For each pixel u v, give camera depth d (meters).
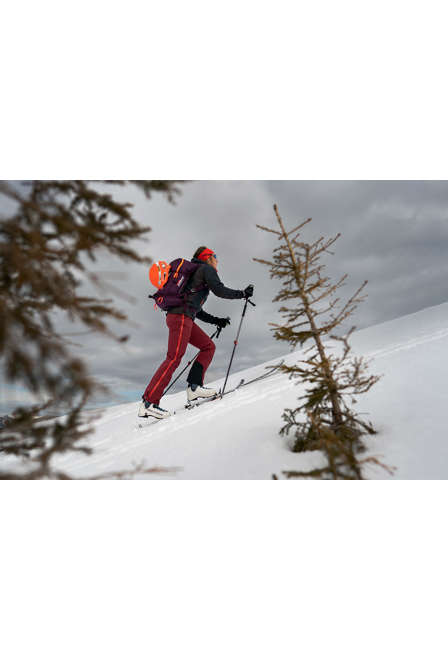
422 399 2.98
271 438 2.94
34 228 1.53
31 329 1.42
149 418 5.08
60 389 1.32
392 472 2.05
